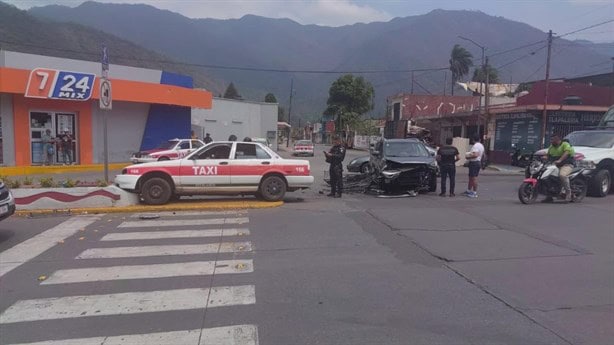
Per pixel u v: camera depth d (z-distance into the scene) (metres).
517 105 32.09
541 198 13.77
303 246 7.87
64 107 22.22
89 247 7.77
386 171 14.36
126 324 4.78
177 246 7.82
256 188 12.34
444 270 6.60
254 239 8.34
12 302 5.37
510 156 30.86
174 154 21.72
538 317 5.00
